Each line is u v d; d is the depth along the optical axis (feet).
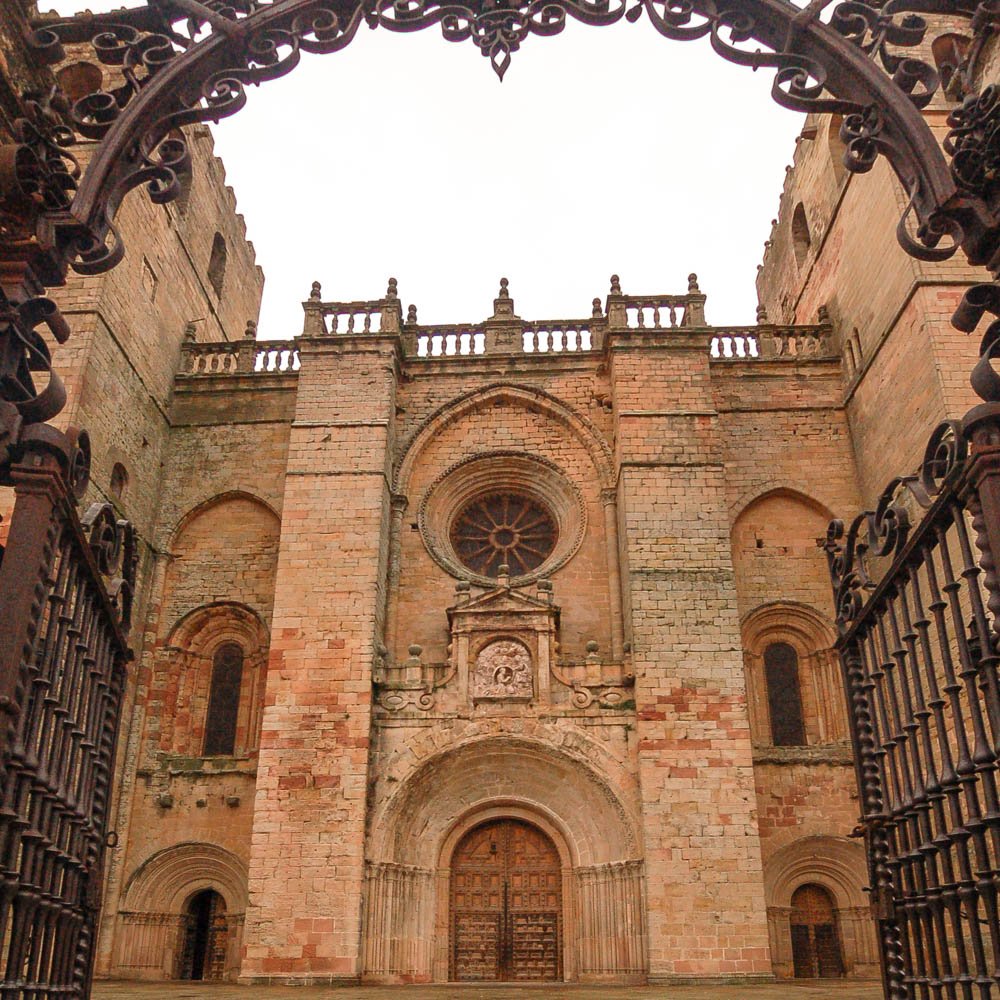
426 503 111.14
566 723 93.81
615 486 108.27
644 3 26.14
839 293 116.78
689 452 102.94
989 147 21.86
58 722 23.89
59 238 22.94
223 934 97.35
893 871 29.37
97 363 97.96
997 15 23.75
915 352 94.02
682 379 106.63
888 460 100.53
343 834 88.63
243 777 100.83
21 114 26.45
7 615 20.42
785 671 105.50
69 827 25.73
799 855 96.12
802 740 102.37
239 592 109.91
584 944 89.71
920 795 26.58
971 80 24.38
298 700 93.81
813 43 25.50
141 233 110.52
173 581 110.83
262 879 87.40
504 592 98.94
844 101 25.52
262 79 26.25
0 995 20.52
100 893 28.81
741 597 106.93
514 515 114.93
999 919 22.07
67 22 26.25
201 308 130.31
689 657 93.91
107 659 29.37
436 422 113.70
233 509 114.11
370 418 106.83
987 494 21.21
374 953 87.35
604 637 103.60
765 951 83.82
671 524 99.71
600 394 112.88
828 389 114.73
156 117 25.13
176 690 106.42
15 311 21.85
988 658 21.93
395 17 26.53
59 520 22.39
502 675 95.66
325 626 96.94
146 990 74.13
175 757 102.42
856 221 110.52
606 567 106.63
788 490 110.73
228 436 116.37
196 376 119.03
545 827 95.40
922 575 80.79
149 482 110.83
